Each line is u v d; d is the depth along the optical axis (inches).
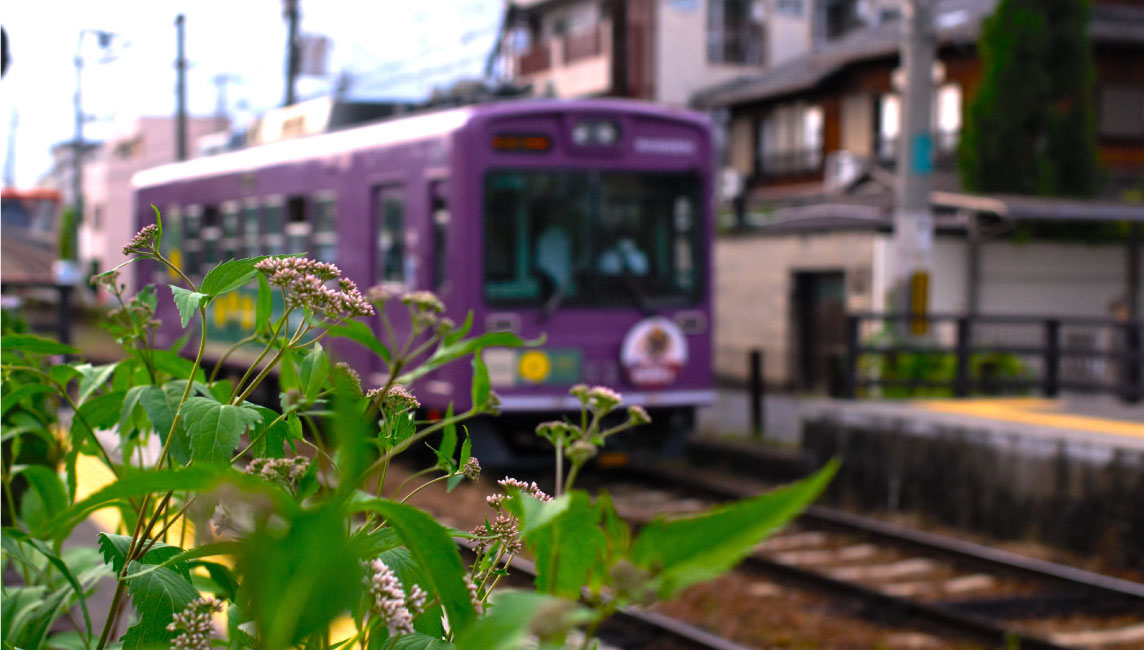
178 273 61.2
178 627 50.7
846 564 333.4
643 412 64.1
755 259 771.4
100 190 1752.0
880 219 702.5
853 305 690.2
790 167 1144.2
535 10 1375.5
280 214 506.3
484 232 401.7
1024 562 315.6
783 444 491.5
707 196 441.4
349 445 33.5
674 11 1301.7
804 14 1369.3
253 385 61.7
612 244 425.1
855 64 1056.8
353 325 68.0
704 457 499.8
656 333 428.5
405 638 52.0
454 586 39.5
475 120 402.0
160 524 87.0
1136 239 719.7
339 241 462.9
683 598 291.3
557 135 415.5
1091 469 347.6
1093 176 842.8
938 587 307.7
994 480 377.7
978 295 712.4
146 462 86.1
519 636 31.5
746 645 257.0
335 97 507.8
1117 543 339.6
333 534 33.6
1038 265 727.1
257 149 534.3
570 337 415.8
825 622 273.0
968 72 967.6
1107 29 927.7
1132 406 452.8
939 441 396.2
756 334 771.4
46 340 78.5
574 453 57.9
